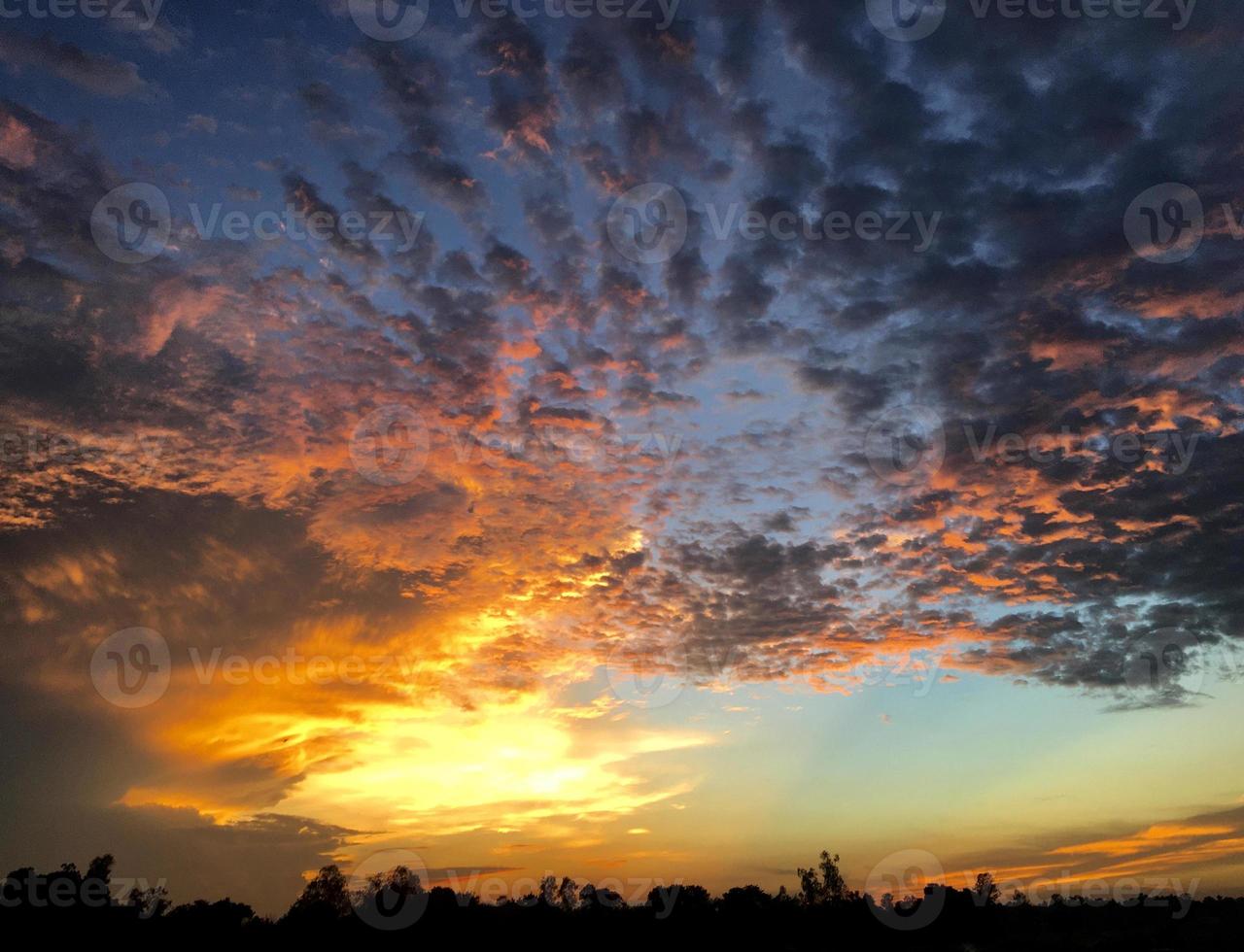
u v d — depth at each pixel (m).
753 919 63.59
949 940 61.69
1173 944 53.75
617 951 58.31
